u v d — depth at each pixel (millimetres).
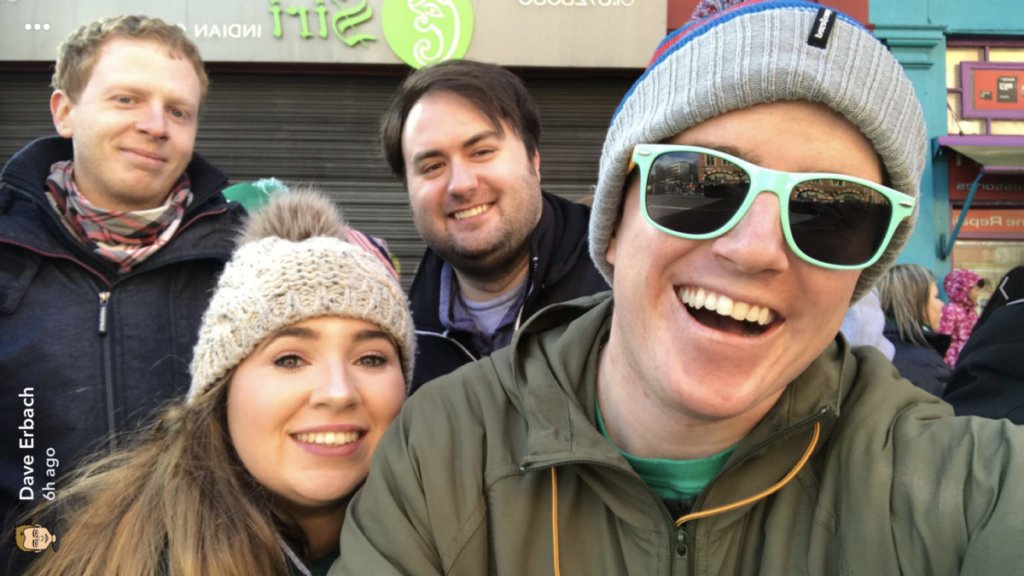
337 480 577
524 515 441
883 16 2016
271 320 574
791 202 364
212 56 1911
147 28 783
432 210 868
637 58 1932
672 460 437
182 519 559
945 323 1651
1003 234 2043
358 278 607
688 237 381
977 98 2068
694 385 385
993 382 620
